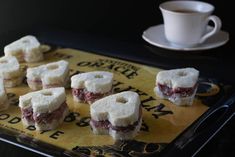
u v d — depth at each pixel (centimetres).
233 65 79
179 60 81
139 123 62
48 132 62
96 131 62
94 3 108
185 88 68
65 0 108
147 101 70
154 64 80
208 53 84
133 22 100
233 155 56
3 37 93
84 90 70
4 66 77
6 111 68
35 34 94
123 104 62
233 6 101
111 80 71
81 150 58
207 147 57
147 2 106
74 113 67
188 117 65
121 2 107
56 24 101
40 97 65
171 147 58
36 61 84
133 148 58
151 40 87
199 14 82
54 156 56
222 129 61
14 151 58
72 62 82
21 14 104
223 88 72
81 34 94
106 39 91
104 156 56
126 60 82
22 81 77
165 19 85
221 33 90
